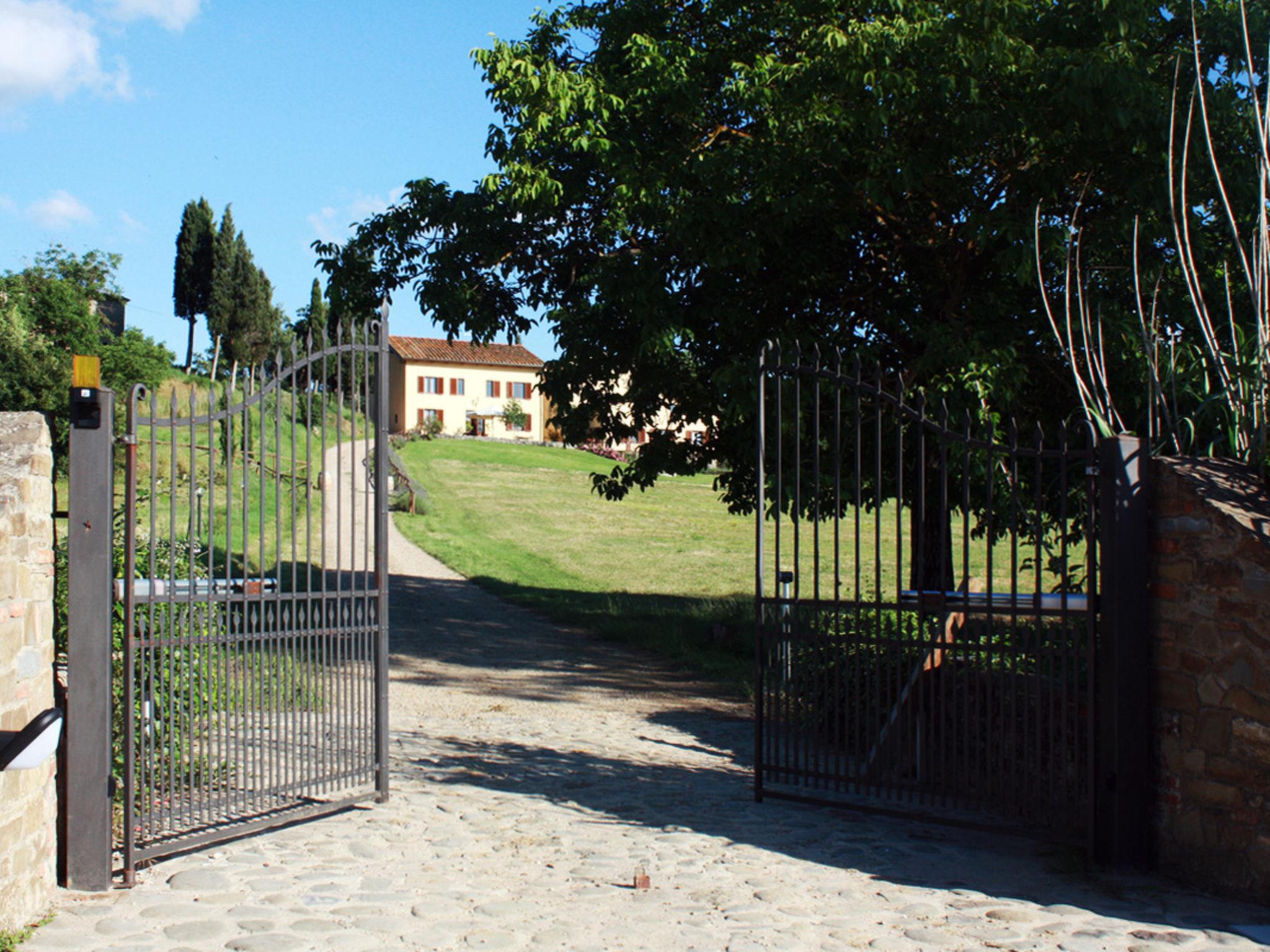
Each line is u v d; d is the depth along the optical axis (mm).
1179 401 7062
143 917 4793
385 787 7074
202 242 72750
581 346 13578
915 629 8133
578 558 30406
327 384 6629
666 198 12516
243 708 6125
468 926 4734
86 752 5160
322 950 4402
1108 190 12062
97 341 31203
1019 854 5980
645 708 11500
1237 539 5082
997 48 10852
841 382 6816
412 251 14977
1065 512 5816
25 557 4758
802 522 34344
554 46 14594
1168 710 5441
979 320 12141
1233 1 10836
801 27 12234
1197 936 4562
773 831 6512
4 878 4484
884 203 11391
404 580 24016
